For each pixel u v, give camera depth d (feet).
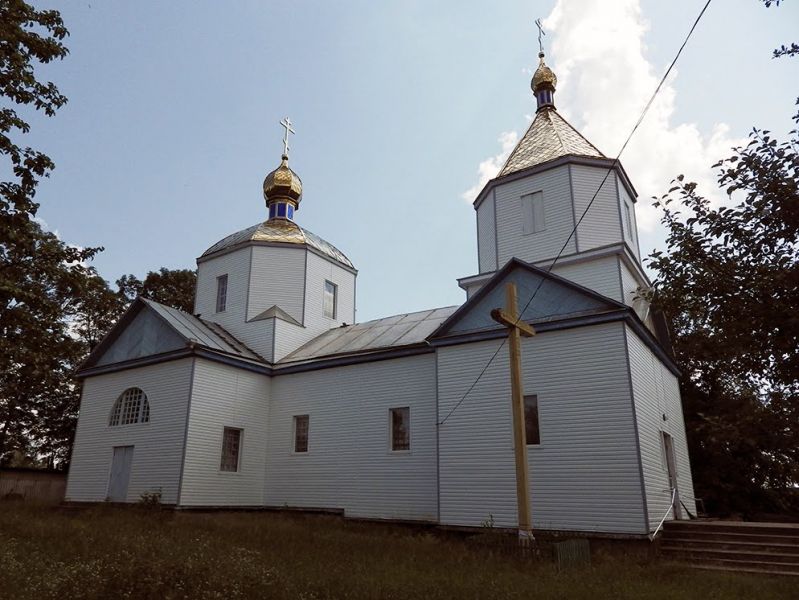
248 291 86.89
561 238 65.26
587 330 54.13
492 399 57.36
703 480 80.07
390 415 68.03
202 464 68.80
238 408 74.64
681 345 29.84
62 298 95.91
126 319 80.12
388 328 81.25
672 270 26.55
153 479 68.95
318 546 42.70
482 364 59.00
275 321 82.64
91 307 106.32
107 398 77.92
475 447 56.90
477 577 32.01
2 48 42.68
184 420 68.64
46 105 45.80
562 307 56.18
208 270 93.56
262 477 75.56
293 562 35.12
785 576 39.73
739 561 43.19
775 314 22.80
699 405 82.74
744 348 23.91
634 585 32.24
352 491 67.92
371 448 67.97
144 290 126.62
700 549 46.01
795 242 24.04
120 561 30.30
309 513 70.64
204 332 79.00
